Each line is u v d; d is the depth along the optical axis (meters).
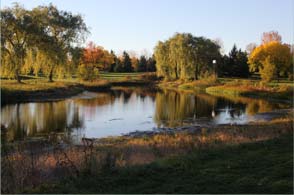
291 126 18.09
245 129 20.33
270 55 69.25
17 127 24.72
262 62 65.62
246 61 84.19
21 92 41.00
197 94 55.53
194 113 33.44
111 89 64.06
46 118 29.08
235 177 9.23
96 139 19.44
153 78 84.44
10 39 45.81
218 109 36.69
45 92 44.25
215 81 69.12
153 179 9.41
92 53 90.38
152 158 12.38
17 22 45.88
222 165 10.35
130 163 11.23
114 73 99.94
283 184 8.52
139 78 83.06
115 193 8.54
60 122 27.34
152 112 33.84
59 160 11.06
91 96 49.16
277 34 86.06
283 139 13.77
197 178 9.31
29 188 8.87
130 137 20.25
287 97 46.44
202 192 8.34
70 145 17.66
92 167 10.07
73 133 22.86
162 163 10.62
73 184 9.09
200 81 70.31
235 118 29.89
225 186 8.64
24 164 10.53
